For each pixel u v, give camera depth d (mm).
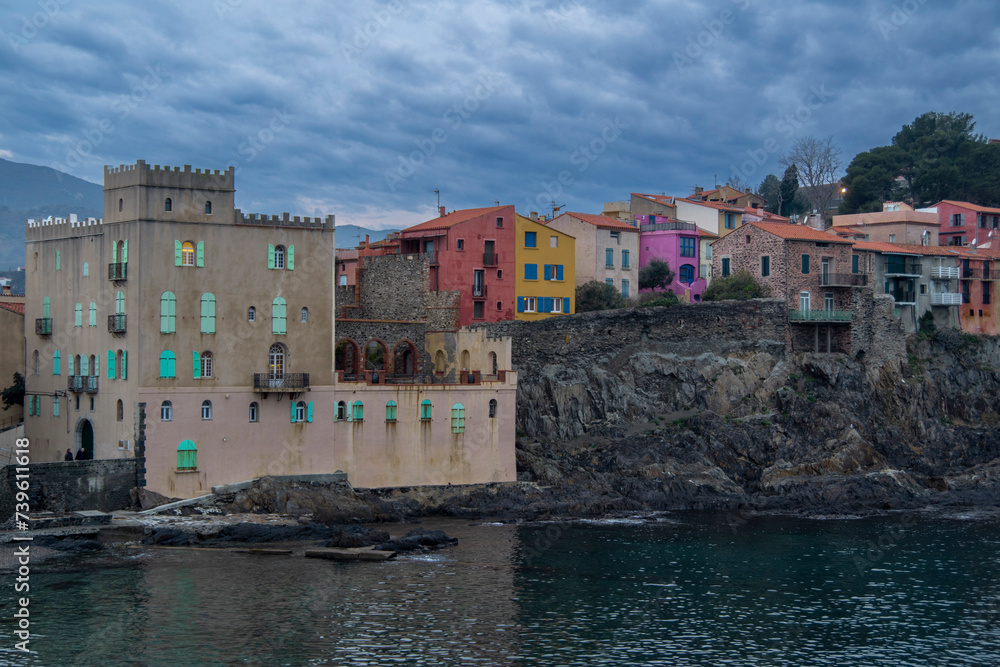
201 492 72812
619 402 96250
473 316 101188
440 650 48125
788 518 81000
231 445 73938
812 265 106500
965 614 55312
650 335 99438
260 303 75125
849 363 101312
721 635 51281
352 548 65125
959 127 167625
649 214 130750
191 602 54125
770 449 93438
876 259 112375
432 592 57125
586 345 97875
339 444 78000
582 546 69250
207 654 46938
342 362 89812
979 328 120250
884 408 101938
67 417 78875
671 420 95938
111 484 70000
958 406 108438
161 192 71875
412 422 80812
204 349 73125
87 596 54812
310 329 77062
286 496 73312
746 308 99750
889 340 106438
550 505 80375
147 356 71125
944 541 72812
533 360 96188
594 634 50875
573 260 107688
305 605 54125
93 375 75938
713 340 99625
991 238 130375
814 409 96062
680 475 88625
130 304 71750
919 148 160125
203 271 73125
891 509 84938
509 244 103375
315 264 77250
